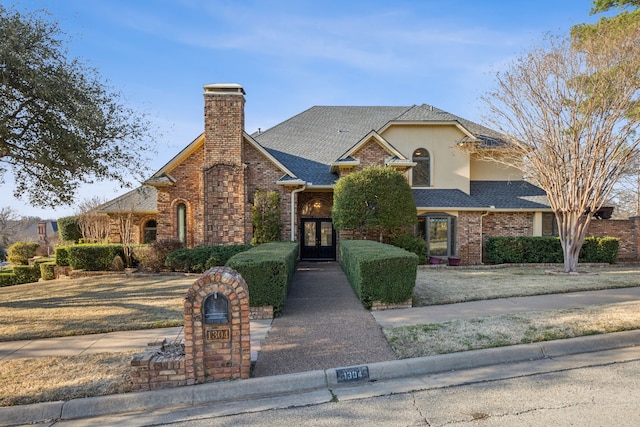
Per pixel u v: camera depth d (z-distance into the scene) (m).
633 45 11.32
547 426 3.57
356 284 9.03
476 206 16.45
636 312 7.00
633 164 15.19
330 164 16.94
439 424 3.67
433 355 5.29
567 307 7.73
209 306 4.73
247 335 4.75
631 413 3.76
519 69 14.16
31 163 10.51
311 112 22.25
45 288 12.38
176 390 4.49
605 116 11.97
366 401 4.26
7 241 36.22
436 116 18.12
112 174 11.69
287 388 4.67
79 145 10.04
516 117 13.91
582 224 12.99
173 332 6.89
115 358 5.51
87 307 8.88
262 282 7.64
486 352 5.33
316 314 7.82
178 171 15.69
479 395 4.28
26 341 6.52
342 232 15.72
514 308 7.80
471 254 16.59
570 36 12.61
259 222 14.99
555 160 12.95
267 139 19.97
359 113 21.91
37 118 9.95
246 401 4.41
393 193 14.12
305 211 17.77
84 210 23.50
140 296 10.04
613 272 13.06
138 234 19.12
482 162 18.56
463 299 8.75
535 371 4.91
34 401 4.31
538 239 15.77
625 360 5.19
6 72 8.87
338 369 4.92
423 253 15.23
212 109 15.22
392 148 16.30
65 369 5.11
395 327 6.63
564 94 12.55
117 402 4.32
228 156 15.16
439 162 17.59
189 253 14.01
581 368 4.96
